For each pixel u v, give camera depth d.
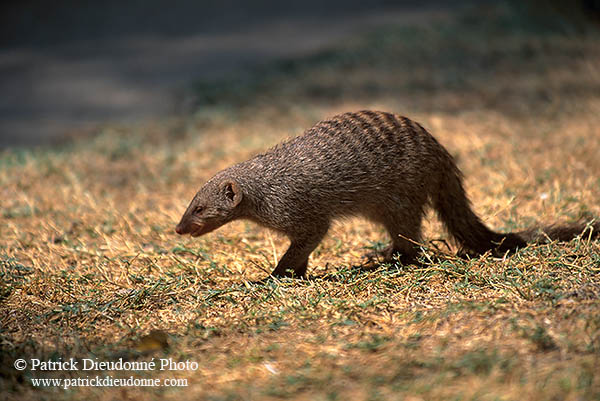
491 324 6.99
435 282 8.55
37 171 15.35
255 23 34.94
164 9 39.00
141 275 9.55
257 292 8.53
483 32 26.48
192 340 7.27
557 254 8.91
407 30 27.89
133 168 15.60
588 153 13.82
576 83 19.88
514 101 18.70
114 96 23.58
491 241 9.79
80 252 10.73
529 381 5.84
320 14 35.97
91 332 7.70
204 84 23.53
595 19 27.19
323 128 9.52
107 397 6.25
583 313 6.93
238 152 15.92
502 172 13.24
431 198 9.81
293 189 9.12
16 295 8.90
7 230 11.86
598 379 5.79
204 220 9.25
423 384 5.91
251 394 6.02
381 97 20.02
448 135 16.05
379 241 10.75
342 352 6.73
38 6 39.34
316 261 10.21
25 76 26.88
